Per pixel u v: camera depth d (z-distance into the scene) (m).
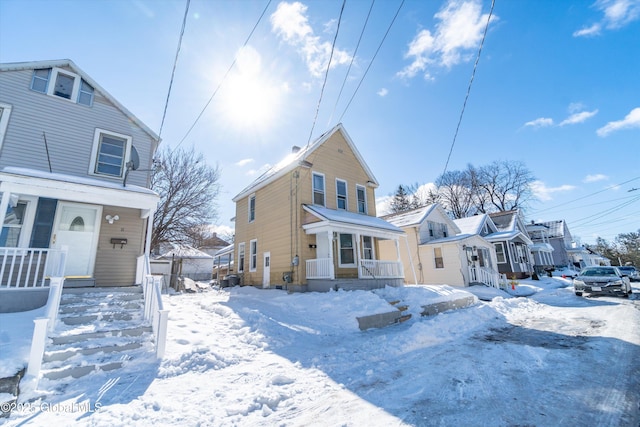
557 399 3.47
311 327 7.29
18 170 6.94
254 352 5.46
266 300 10.10
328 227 11.21
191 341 5.54
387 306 8.74
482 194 40.50
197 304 8.99
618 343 5.84
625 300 12.18
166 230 20.33
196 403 3.55
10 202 7.22
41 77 8.99
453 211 41.44
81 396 3.61
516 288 17.59
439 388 3.91
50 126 8.78
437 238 20.80
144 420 3.13
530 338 6.64
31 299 6.10
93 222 8.82
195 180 21.92
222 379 4.27
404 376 4.41
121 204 7.96
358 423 3.08
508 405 3.34
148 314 6.06
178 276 17.36
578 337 6.52
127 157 9.91
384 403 3.53
